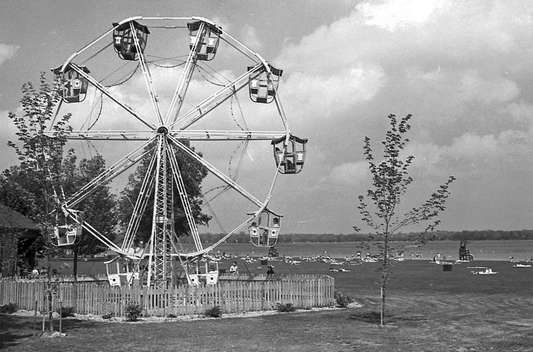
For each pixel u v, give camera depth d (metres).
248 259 181.12
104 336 27.14
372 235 32.06
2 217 52.09
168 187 42.38
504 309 40.56
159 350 23.78
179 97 42.16
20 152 27.03
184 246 47.34
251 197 41.44
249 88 42.78
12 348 24.08
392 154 30.69
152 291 34.16
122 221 65.88
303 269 124.94
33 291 36.69
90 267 97.44
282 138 42.03
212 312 34.38
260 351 23.62
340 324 31.55
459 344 25.38
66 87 41.56
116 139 41.25
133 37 42.88
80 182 56.47
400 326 30.91
